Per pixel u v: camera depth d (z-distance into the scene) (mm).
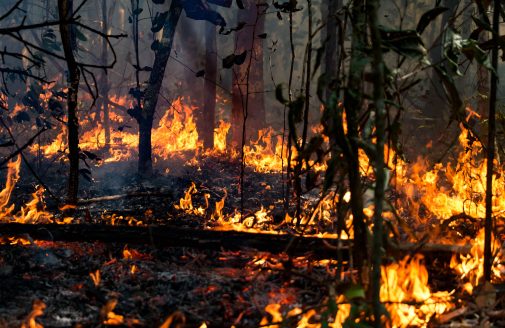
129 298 3410
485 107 7234
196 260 4023
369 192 3295
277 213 5852
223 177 7949
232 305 3326
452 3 9953
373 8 2578
